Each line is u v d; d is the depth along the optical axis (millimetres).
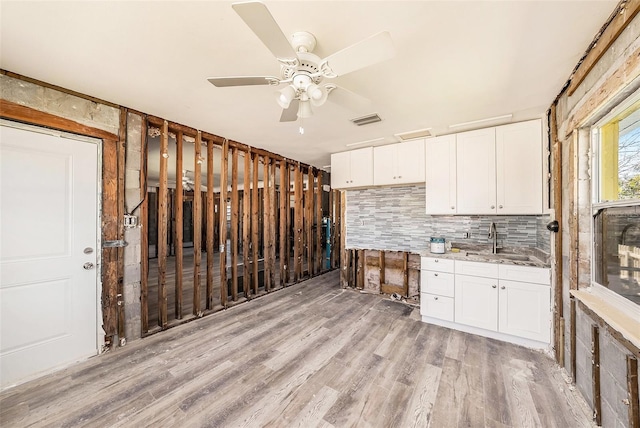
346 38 1498
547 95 2162
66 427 1508
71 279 2160
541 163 2564
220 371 2039
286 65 1388
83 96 2209
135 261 2564
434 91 2115
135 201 2576
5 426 1513
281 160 4473
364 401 1715
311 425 1521
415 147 3379
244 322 2980
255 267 4004
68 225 2156
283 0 1221
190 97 2262
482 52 1613
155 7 1270
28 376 1938
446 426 1521
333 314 3199
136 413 1610
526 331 2418
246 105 2422
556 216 2164
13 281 1904
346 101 1837
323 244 6184
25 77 1917
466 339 2564
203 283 4707
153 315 3148
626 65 1190
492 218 3117
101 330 2311
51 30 1428
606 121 1566
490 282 2594
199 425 1521
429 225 3582
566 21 1341
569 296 1963
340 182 4059
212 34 1465
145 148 2648
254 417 1579
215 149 4254
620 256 1452
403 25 1390
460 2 1234
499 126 2801
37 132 2010
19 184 1935
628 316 1324
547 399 1731
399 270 3812
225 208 3500
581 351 1780
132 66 1790
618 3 1210
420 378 1954
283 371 2037
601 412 1491
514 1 1222
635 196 1319
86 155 2252
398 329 2783
